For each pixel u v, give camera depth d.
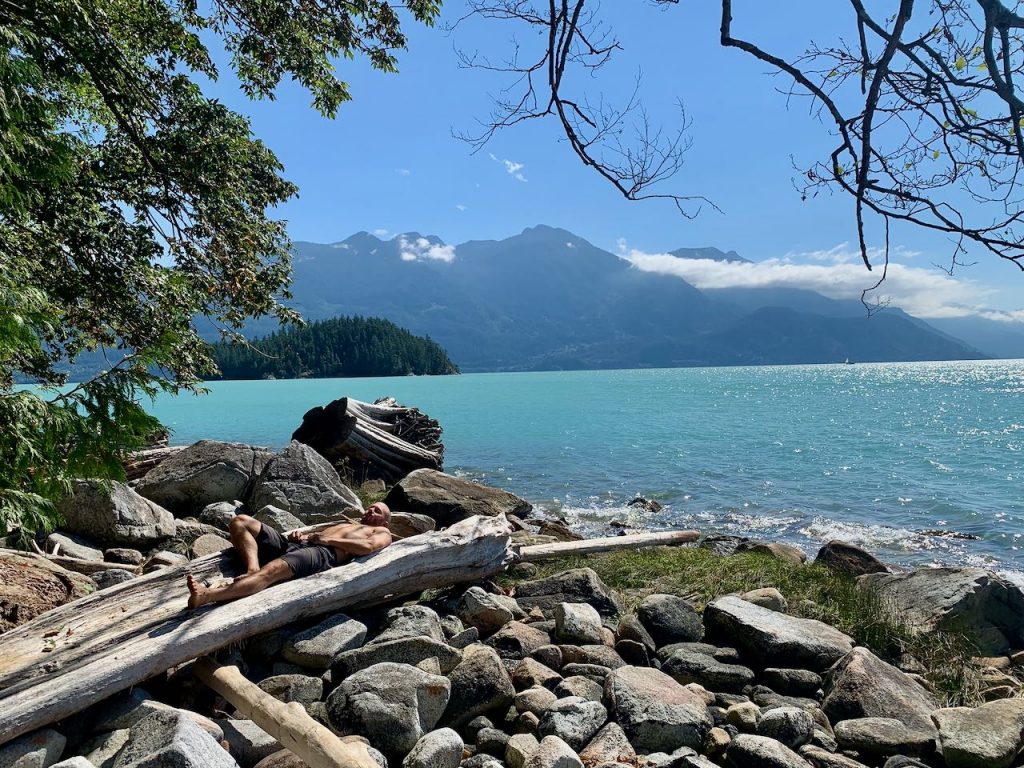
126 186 10.12
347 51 10.14
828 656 6.68
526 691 5.66
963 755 5.08
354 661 5.70
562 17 2.53
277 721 4.62
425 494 12.45
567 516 16.59
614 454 26.22
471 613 7.12
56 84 9.17
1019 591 8.67
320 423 17.09
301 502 11.28
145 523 9.49
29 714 4.40
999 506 17.73
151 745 4.09
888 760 5.16
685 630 7.41
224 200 10.35
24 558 6.94
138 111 9.90
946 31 2.15
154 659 5.00
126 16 9.79
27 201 7.19
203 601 5.80
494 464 23.98
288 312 11.47
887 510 17.36
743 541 12.52
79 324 10.22
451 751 4.71
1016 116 1.92
